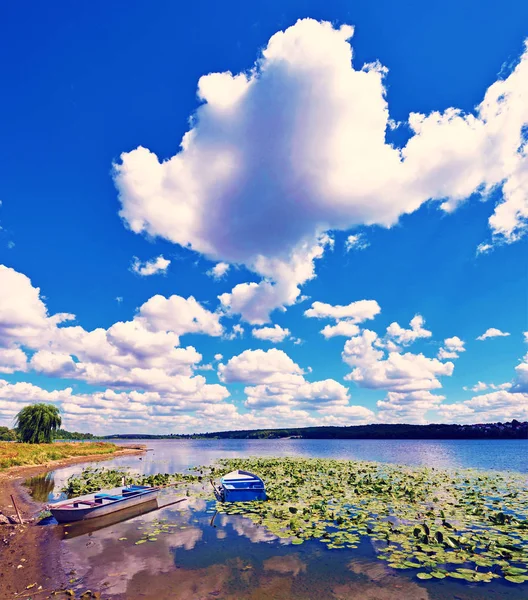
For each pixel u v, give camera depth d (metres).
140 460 43.41
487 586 7.98
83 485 21.70
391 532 11.20
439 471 27.34
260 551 10.14
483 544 10.02
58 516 13.32
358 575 8.55
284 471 27.05
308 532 11.49
